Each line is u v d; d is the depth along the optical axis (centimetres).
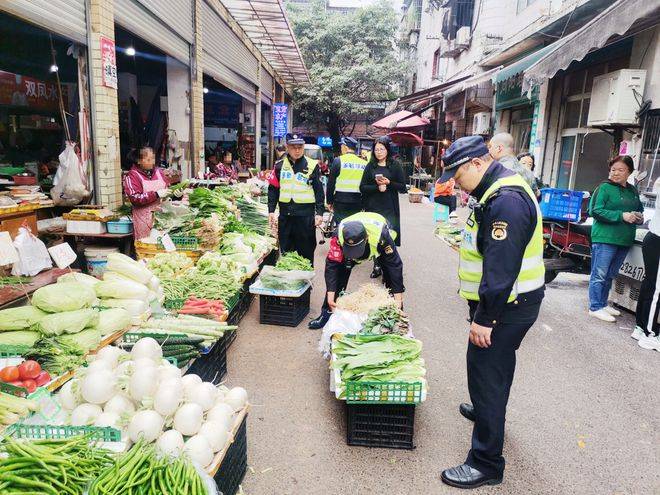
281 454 328
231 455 281
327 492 294
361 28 2878
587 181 1116
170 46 893
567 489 303
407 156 2931
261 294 550
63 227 634
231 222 693
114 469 201
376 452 334
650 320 524
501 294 259
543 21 1229
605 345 528
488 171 277
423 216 1537
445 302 664
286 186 642
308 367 457
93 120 626
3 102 944
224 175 1297
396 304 417
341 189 754
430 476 311
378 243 411
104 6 621
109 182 655
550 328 576
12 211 539
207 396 263
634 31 859
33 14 494
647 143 823
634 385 439
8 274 497
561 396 416
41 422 245
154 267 522
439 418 378
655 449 345
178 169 1048
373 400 326
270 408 384
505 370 290
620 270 636
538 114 1259
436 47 2628
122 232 602
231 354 479
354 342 356
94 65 617
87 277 404
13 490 184
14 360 285
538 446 345
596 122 912
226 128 2081
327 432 355
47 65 1015
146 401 247
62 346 302
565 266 716
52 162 923
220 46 1230
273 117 2186
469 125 1986
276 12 1284
